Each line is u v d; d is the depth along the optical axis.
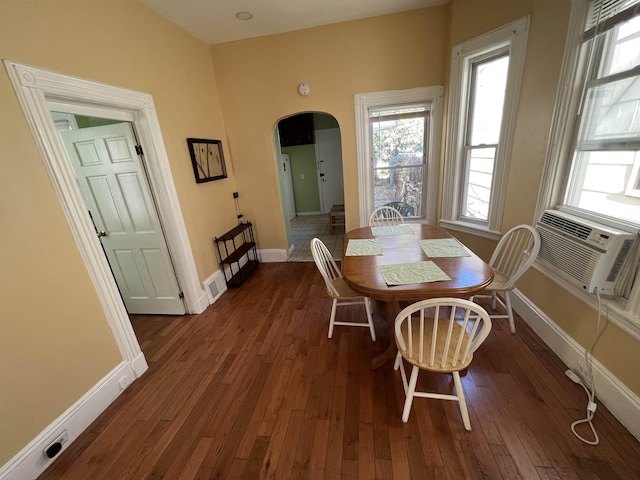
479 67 2.53
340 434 1.43
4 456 1.24
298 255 4.17
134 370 1.91
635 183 1.35
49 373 1.42
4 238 1.26
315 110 3.24
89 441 1.50
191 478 1.28
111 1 1.86
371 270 1.68
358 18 2.87
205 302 2.84
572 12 1.57
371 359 1.95
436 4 2.71
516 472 1.20
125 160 2.28
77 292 1.57
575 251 1.56
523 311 2.18
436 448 1.32
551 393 1.56
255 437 1.45
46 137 1.43
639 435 1.27
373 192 3.57
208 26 2.70
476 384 1.65
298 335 2.28
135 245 2.54
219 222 3.23
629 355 1.31
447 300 1.10
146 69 2.18
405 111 3.18
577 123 1.67
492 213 2.53
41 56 1.43
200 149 2.85
